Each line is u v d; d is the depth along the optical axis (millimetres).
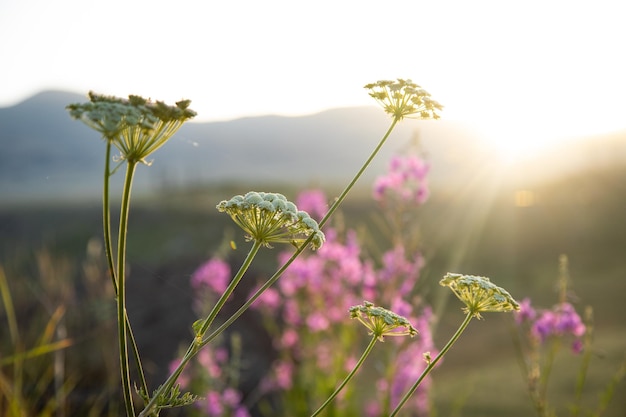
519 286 18297
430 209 22047
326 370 6094
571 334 3896
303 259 6543
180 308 8602
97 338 6141
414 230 5812
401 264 5723
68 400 5133
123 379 1594
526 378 3979
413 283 5758
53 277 5996
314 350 6219
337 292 6234
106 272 6617
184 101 1591
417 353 5457
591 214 23422
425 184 5801
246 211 1796
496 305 1976
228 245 6469
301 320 6520
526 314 3938
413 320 5434
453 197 24703
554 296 16781
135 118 1497
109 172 1546
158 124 1601
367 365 7121
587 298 15133
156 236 20531
